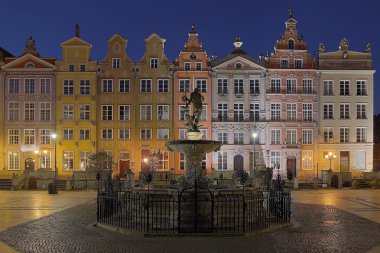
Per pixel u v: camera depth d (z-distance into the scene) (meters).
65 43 74.56
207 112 75.81
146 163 73.38
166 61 75.81
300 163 76.44
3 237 23.53
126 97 75.44
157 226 24.66
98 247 20.78
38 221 29.06
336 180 66.06
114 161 73.94
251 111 76.50
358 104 77.62
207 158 75.56
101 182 53.22
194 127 30.88
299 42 77.56
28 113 74.62
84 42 74.69
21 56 74.50
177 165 75.00
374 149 95.62
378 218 30.84
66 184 60.97
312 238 23.14
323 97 77.25
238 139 76.25
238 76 76.44
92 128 74.38
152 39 75.75
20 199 45.75
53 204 40.25
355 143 77.25
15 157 74.44
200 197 25.75
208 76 75.88
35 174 65.81
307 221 29.17
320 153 77.06
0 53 77.06
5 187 62.72
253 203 28.05
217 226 24.62
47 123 74.44
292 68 77.06
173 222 24.14
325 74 77.44
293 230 25.45
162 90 75.69
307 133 77.06
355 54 77.88
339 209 36.31
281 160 76.25
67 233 24.47
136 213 26.33
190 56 75.94
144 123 75.44
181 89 75.75
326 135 77.31
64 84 74.69
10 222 28.70
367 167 77.44
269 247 20.81
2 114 74.44
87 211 34.50
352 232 25.09
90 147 74.38
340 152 77.31
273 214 28.72
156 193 28.03
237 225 25.05
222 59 76.81
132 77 75.44
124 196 27.08
